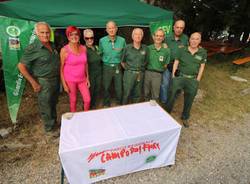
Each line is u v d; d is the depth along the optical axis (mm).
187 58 3486
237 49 9016
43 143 3357
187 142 3660
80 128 2547
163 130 2580
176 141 2781
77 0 4570
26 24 3449
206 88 5930
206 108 4852
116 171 2625
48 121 3445
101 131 2512
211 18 10227
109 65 3818
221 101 5246
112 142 2357
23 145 3283
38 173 2832
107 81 3982
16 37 3434
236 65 7676
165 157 2857
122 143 2420
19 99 3719
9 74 3555
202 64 3541
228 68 7750
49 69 2990
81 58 3170
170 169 3033
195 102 5070
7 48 3430
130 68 3752
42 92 3111
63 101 4586
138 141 2500
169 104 4031
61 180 2596
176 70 3705
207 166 3158
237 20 9297
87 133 2467
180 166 3109
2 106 4246
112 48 3688
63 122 2633
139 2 5383
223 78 6816
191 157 3312
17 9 3406
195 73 3588
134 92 4043
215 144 3674
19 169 2867
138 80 3863
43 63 2914
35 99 4578
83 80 3371
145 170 2971
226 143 3725
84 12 3895
